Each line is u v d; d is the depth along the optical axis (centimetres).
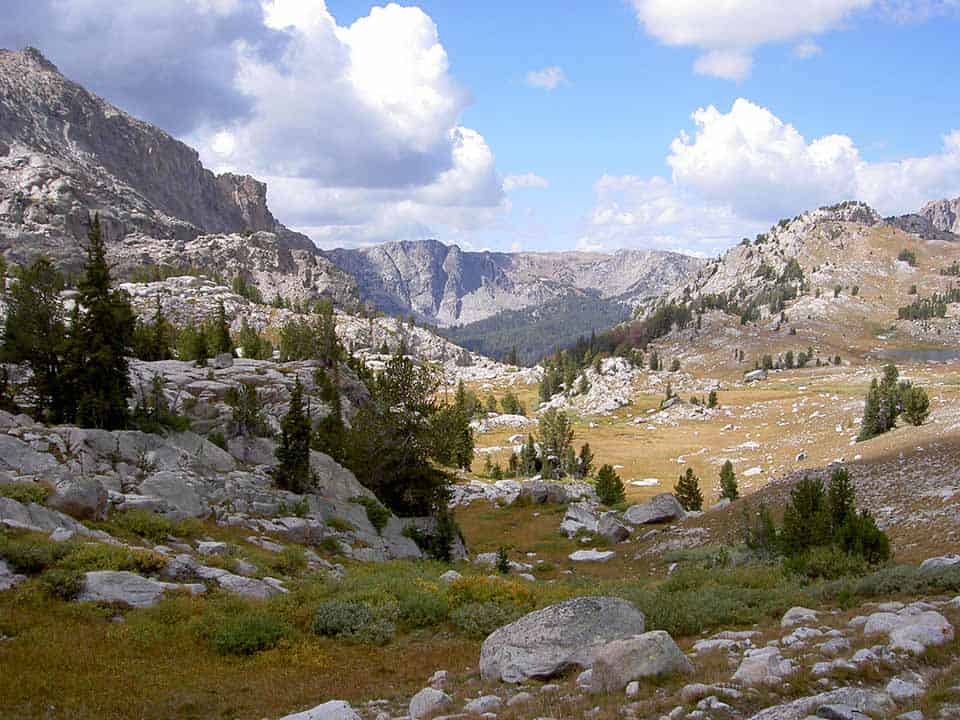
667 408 19838
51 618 2103
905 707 1116
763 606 2373
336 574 3434
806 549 3322
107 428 4781
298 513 4531
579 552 5928
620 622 1862
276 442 6141
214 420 6162
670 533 5959
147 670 1894
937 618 1616
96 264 5097
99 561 2473
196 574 2711
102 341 4888
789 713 1112
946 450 5800
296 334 12900
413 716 1516
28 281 5303
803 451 11825
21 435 3828
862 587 2342
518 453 14112
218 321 12706
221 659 2075
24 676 1717
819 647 1552
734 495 8200
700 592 2691
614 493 8675
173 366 8231
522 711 1396
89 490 3148
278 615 2427
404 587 2912
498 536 7088
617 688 1467
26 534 2581
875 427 10688
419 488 6294
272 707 1722
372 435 6284
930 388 15412
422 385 6475
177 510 3684
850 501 3378
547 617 1900
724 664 1567
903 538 4012
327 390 8575
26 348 4959
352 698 1794
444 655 2219
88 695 1680
